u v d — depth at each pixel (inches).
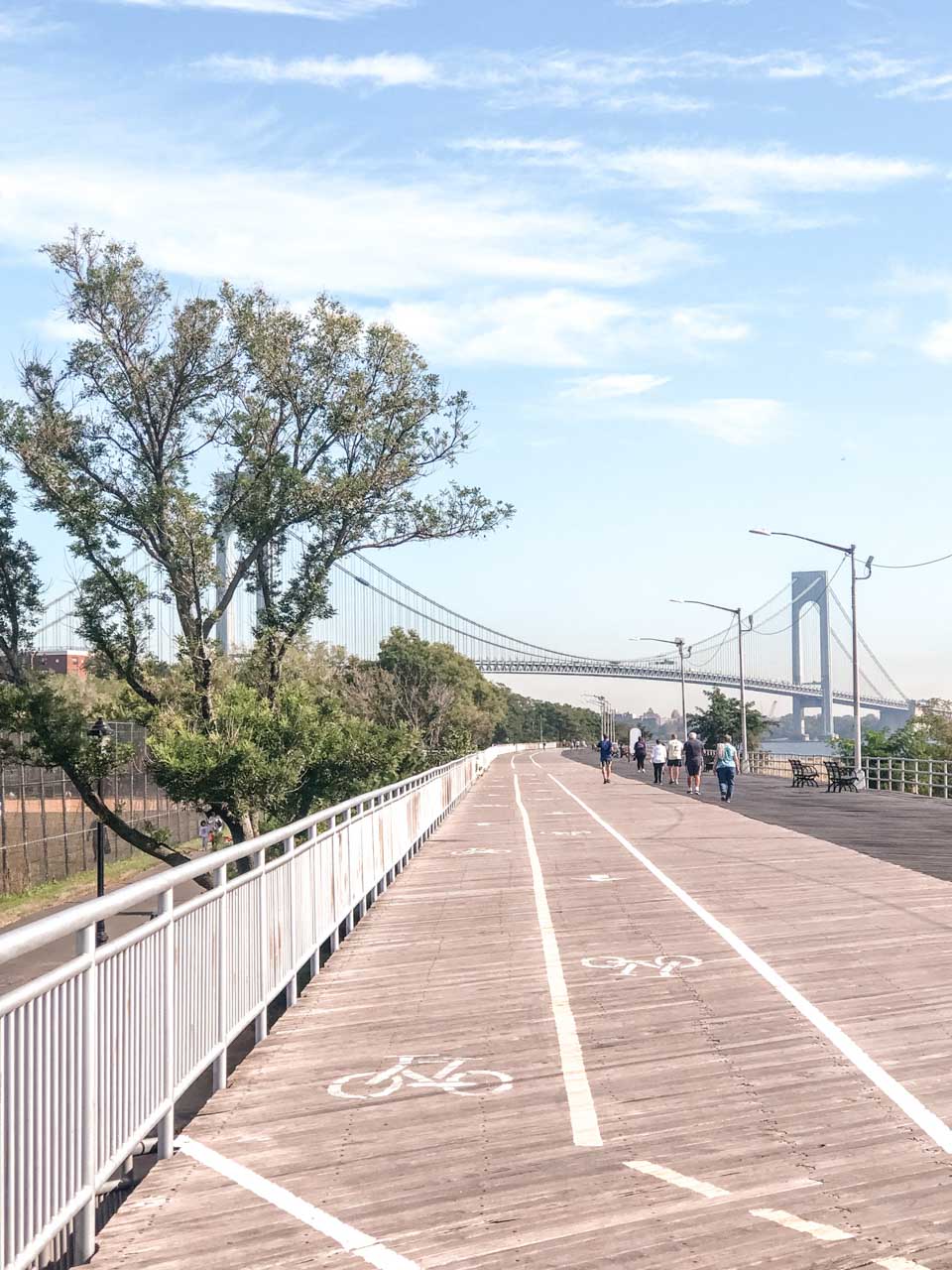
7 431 1170.0
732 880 737.0
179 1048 274.8
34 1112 190.9
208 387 1280.8
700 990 423.2
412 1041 361.4
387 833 752.3
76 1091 209.2
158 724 1168.8
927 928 548.1
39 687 1219.9
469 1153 259.4
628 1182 239.5
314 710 1205.7
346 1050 352.8
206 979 299.9
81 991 212.5
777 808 1465.3
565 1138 267.9
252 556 1280.8
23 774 1475.1
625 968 466.3
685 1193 232.7
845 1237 209.5
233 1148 267.4
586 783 2306.8
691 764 1819.6
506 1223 219.1
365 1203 232.2
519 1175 244.8
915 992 413.7
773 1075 316.8
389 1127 279.6
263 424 1274.6
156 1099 255.8
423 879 783.1
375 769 1259.8
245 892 344.2
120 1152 230.5
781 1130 270.7
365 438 1286.9
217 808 1160.2
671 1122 277.9
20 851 1461.6
